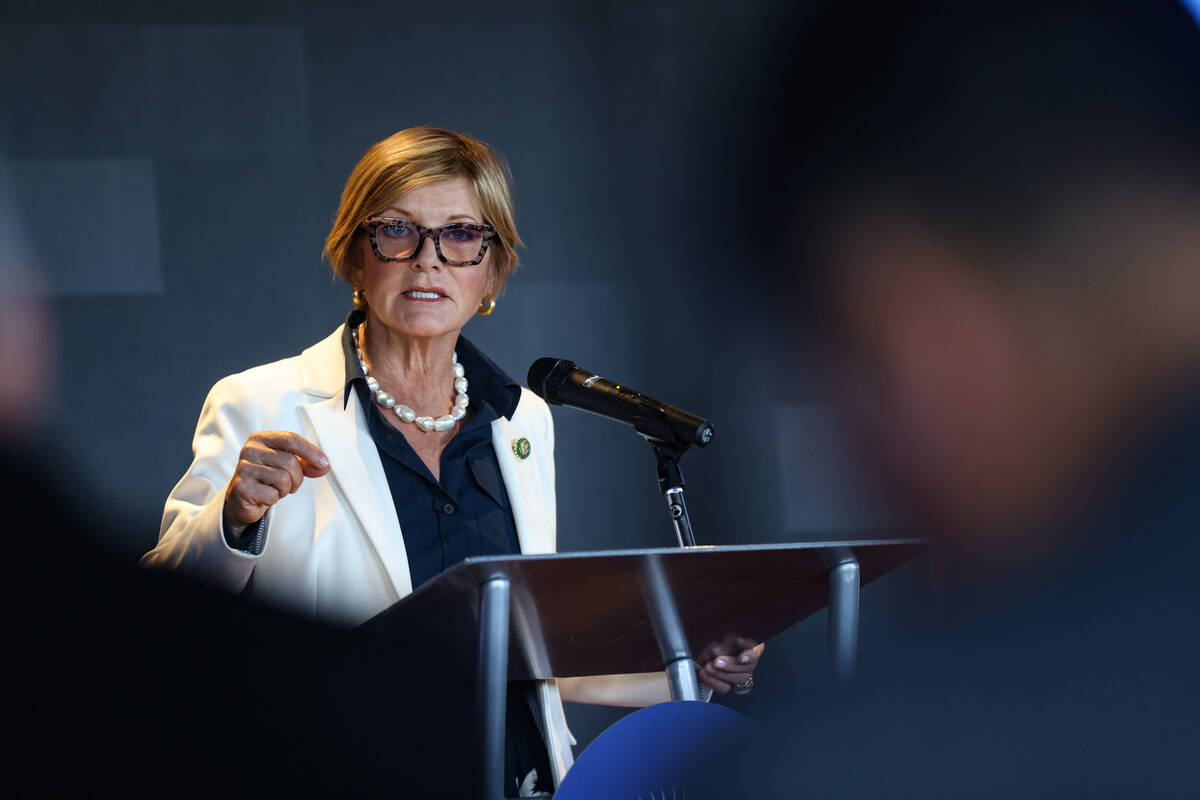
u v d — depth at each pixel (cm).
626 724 345
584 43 1372
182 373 1193
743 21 1413
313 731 169
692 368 1380
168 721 151
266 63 1252
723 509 1370
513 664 426
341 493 506
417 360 552
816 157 1417
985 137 1430
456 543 516
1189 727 327
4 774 140
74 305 1170
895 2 1419
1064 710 330
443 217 532
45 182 1174
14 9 1183
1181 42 1373
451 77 1323
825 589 399
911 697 332
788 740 333
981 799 313
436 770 200
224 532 396
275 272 1231
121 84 1205
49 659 143
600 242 1367
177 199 1212
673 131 1394
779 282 1405
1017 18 1410
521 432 569
